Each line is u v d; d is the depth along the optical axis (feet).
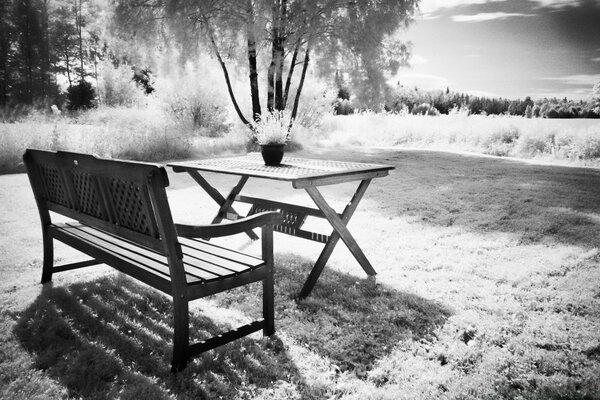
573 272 12.24
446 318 9.65
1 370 7.51
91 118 67.36
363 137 61.57
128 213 8.11
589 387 7.06
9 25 131.85
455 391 6.99
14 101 124.77
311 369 7.72
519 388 7.17
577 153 42.52
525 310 10.00
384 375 7.52
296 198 23.75
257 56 52.16
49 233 11.20
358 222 18.60
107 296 10.68
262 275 8.52
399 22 48.83
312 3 43.19
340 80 52.19
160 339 8.66
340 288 11.48
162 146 41.14
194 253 8.93
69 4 141.38
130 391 6.91
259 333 9.10
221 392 7.06
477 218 18.92
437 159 40.86
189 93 60.80
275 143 13.97
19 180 27.63
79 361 7.75
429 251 14.65
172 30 45.01
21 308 9.92
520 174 31.58
